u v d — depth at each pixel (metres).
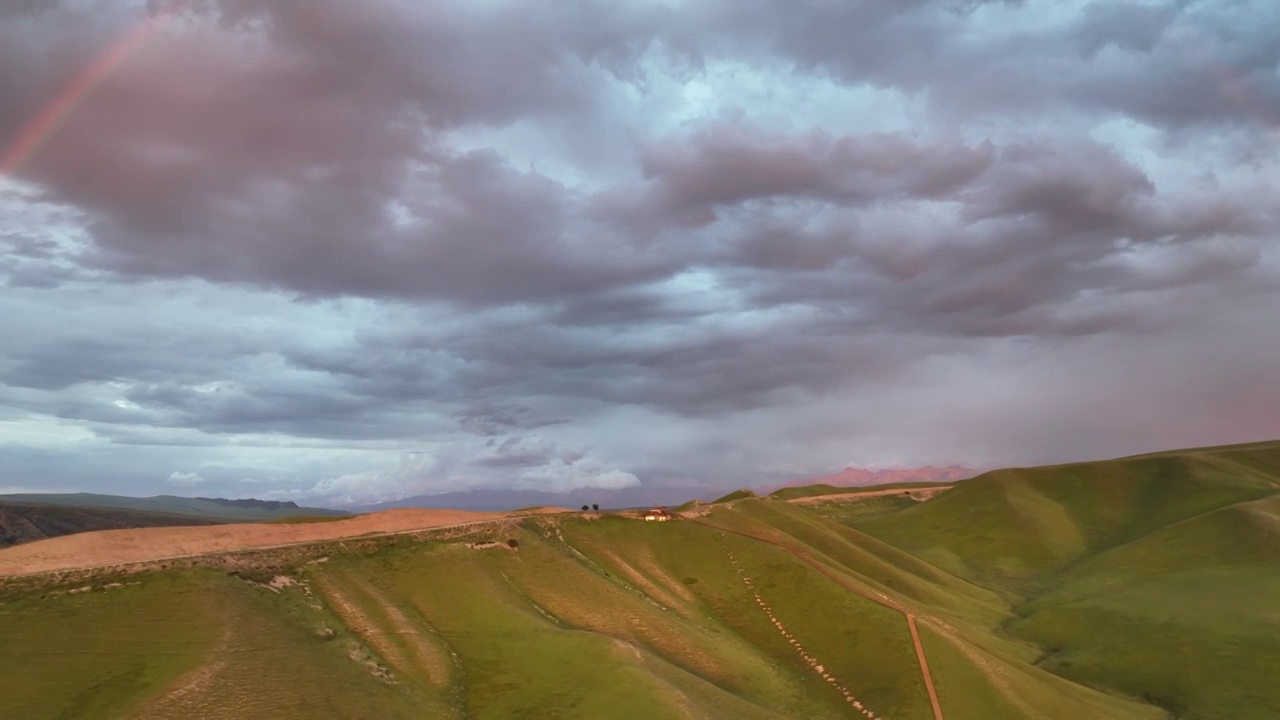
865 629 103.38
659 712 68.56
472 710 71.75
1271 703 101.19
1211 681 108.62
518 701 72.75
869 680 93.56
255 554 82.25
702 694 76.50
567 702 71.81
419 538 100.00
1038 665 120.12
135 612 66.00
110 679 58.34
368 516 109.88
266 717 58.41
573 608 95.50
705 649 93.88
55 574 68.38
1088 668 118.44
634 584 113.06
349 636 75.12
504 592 93.31
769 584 116.62
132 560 73.88
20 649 59.44
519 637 83.06
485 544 103.25
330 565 86.88
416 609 85.94
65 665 58.91
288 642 68.75
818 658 99.50
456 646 81.56
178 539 84.44
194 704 56.81
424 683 73.06
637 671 74.62
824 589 113.44
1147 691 109.94
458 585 91.88
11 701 54.97
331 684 65.44
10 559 71.44
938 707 87.88
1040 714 88.19
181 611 67.31
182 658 61.53
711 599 114.94
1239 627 122.50
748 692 86.69
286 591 78.06
